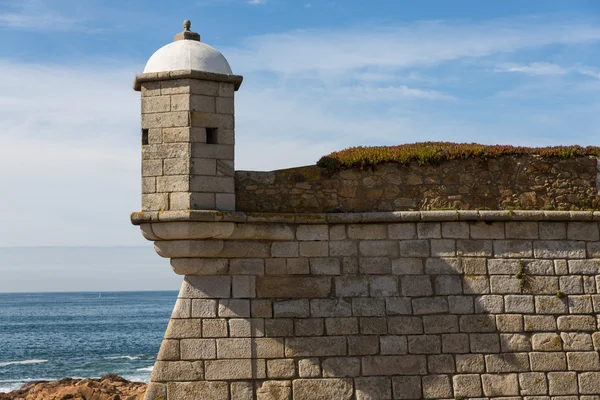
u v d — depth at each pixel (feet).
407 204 46.50
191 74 42.75
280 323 43.83
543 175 47.67
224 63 44.73
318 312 44.24
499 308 45.37
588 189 47.83
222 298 43.62
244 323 43.52
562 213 46.32
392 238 45.60
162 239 42.88
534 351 45.11
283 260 44.50
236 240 43.96
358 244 45.32
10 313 534.37
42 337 295.48
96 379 138.51
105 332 319.88
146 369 182.80
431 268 45.47
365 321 44.47
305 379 43.42
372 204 46.29
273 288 44.14
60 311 563.48
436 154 46.85
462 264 45.65
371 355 44.14
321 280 44.60
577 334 45.57
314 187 46.03
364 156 46.39
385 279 45.09
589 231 47.01
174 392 42.45
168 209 42.24
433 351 44.55
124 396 118.83
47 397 116.26
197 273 43.68
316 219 44.62
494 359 44.75
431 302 45.06
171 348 42.88
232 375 42.93
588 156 48.16
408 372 44.19
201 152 42.78
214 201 42.78
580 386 44.96
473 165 47.26
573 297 46.01
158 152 42.78
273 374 43.27
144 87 43.50
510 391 44.52
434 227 45.93
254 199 45.09
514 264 45.96
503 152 47.47
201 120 43.04
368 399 43.60
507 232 46.29
